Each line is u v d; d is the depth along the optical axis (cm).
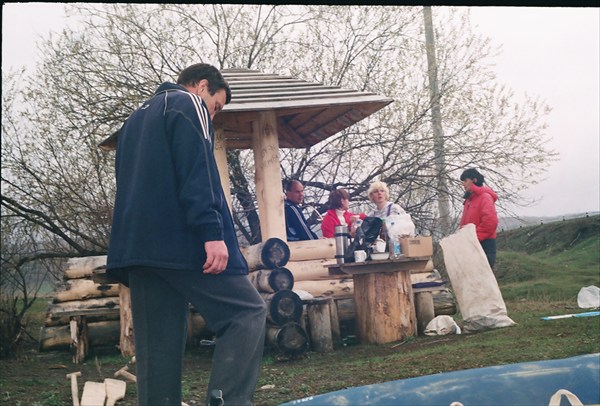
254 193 1319
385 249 816
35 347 936
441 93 1386
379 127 1385
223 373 330
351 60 1434
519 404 341
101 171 1259
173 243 332
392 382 351
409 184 1388
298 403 344
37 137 1230
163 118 344
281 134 1001
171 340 335
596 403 343
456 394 343
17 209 1198
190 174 333
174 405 333
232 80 895
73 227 1233
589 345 576
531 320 809
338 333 817
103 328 859
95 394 489
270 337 741
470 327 789
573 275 1564
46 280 1187
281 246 748
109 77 1315
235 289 338
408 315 799
